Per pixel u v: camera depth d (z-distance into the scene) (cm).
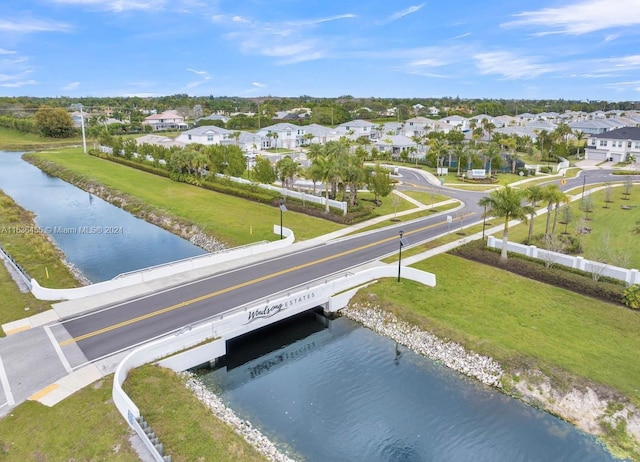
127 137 14950
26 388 2333
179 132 16962
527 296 3566
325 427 2383
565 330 3084
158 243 5234
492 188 7762
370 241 4803
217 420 2288
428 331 3170
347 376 2842
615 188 7469
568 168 9806
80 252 4938
